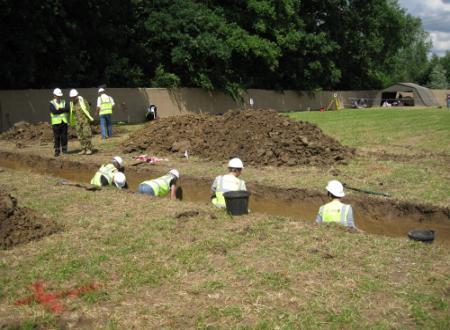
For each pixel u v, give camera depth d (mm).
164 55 36281
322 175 10812
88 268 5531
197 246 6098
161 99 34406
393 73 74938
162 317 4438
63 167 13516
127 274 5344
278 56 40938
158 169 11859
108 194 8992
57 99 14062
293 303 4613
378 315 4391
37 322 4391
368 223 8859
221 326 4250
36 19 25375
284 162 12227
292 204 9625
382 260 5594
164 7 35438
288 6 40562
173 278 5223
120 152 14734
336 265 5469
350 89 57375
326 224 6914
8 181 10195
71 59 28688
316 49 45188
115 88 31578
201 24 35406
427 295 4727
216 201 8547
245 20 40375
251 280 5109
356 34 53219
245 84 41406
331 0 49125
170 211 7754
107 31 31547
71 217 7523
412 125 22734
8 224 6645
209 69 37062
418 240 6395
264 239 6355
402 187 9578
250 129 13781
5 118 25406
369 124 23781
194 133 14633
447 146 15281
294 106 46844
